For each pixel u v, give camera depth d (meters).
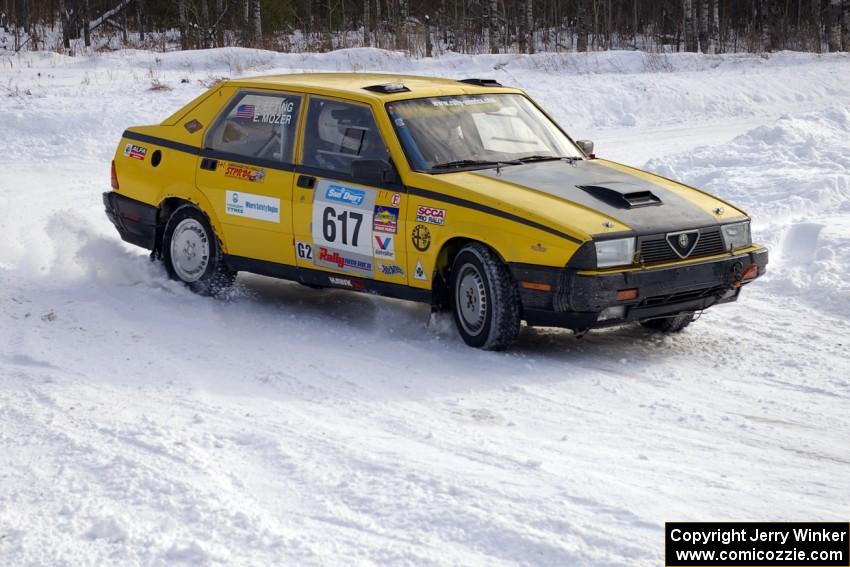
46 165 14.81
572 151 7.67
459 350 6.68
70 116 17.16
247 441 5.03
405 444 5.02
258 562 3.78
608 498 4.32
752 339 7.03
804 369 6.34
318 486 4.46
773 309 7.77
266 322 7.37
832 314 7.58
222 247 7.83
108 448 4.90
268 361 6.45
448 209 6.59
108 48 32.59
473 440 5.09
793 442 5.14
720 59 28.75
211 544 3.92
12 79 22.45
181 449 4.88
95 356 6.50
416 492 4.36
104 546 3.92
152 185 8.20
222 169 7.76
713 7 38.56
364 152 7.07
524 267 6.30
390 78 7.99
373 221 6.94
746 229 6.88
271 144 7.56
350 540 3.94
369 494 4.36
